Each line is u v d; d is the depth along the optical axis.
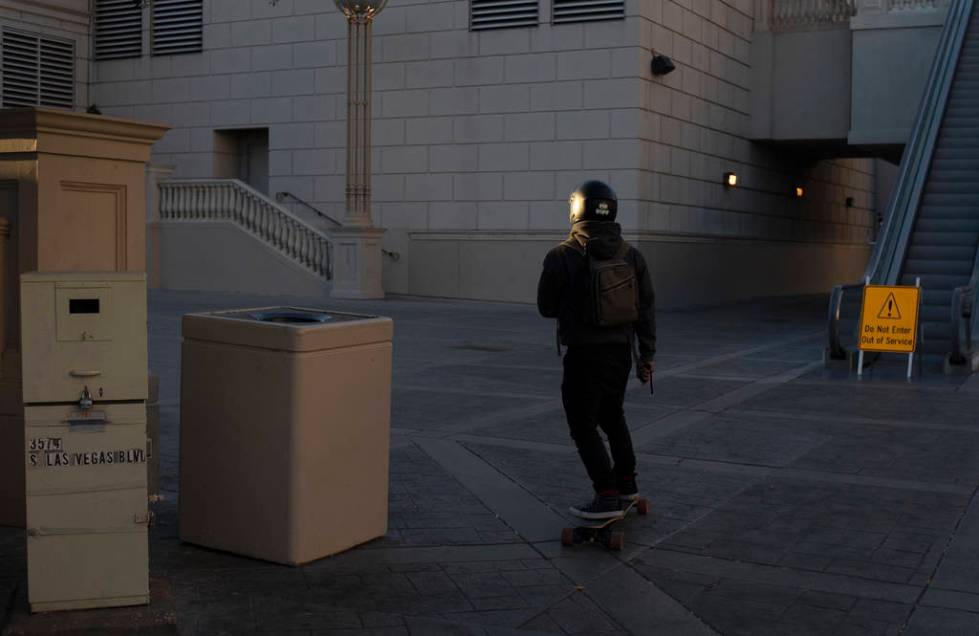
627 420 9.38
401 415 9.52
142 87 27.48
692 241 24.48
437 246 24.09
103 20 27.84
